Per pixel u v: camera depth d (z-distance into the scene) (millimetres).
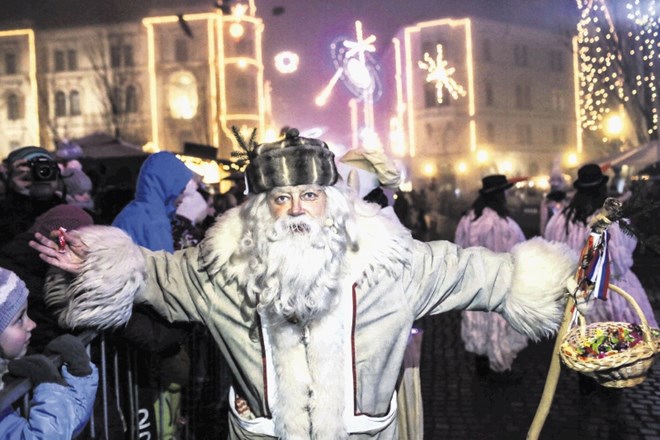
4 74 52875
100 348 3072
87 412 2133
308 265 2164
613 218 2512
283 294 2164
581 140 58531
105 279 2314
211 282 2385
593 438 4621
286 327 2225
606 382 2521
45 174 4043
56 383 2021
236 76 50688
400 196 6211
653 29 19500
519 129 56406
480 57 54562
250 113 50688
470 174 54000
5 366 2082
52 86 52656
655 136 19906
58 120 52625
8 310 2066
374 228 2342
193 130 50938
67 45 52406
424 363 6742
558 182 15133
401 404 3355
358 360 2285
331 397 2203
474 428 4867
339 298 2238
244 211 2350
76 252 2389
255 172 2273
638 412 5082
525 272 2430
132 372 3270
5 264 2875
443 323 8734
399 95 56969
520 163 56188
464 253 2480
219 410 4832
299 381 2219
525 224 26016
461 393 5691
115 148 15547
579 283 2475
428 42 55188
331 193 2293
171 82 51031
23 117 52812
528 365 6480
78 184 5656
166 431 3637
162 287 2428
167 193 3777
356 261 2297
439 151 55031
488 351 5895
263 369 2271
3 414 1905
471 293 2449
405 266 2371
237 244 2318
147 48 51219
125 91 51688
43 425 1946
